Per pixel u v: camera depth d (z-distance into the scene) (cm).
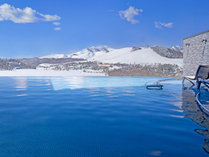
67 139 182
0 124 231
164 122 240
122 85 785
